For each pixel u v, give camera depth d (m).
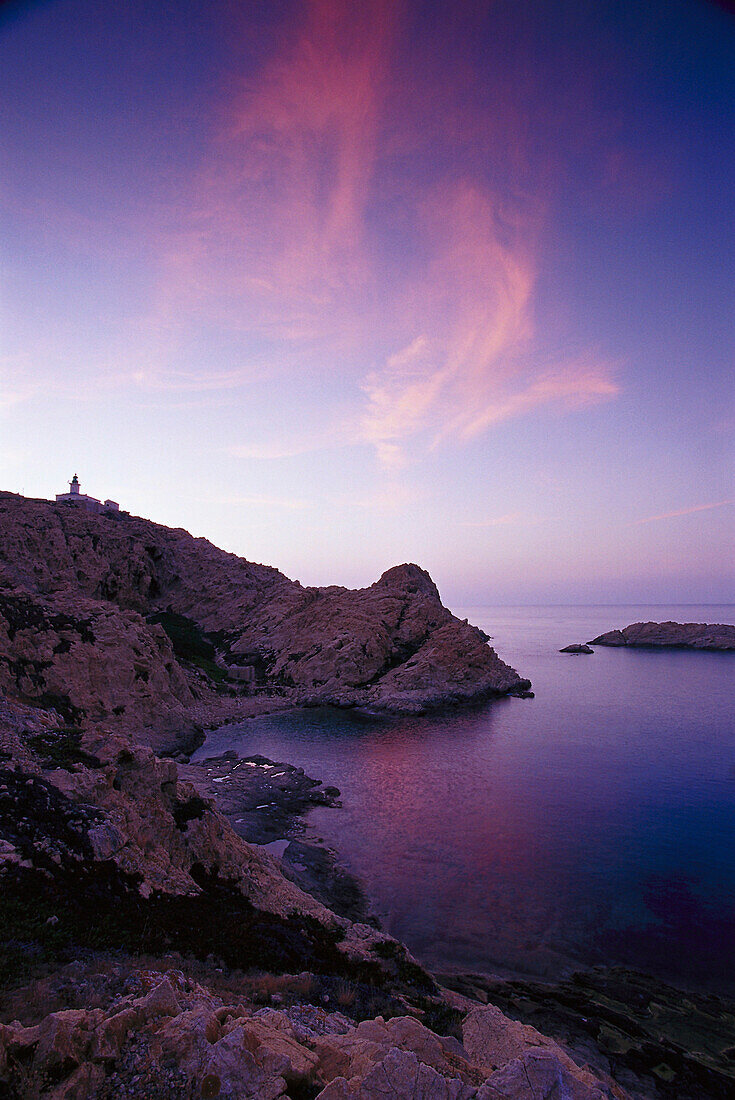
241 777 46.69
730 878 30.47
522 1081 7.85
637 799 42.94
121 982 11.16
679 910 27.17
